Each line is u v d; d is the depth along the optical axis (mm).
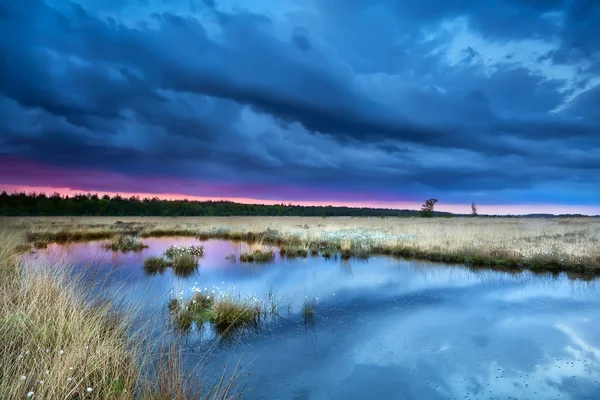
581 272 11383
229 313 6910
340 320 7023
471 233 19172
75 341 3863
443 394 4242
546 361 5160
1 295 4961
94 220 42469
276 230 26047
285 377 4641
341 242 17969
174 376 3527
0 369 3254
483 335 6219
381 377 4668
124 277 10414
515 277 11031
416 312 7566
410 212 111812
